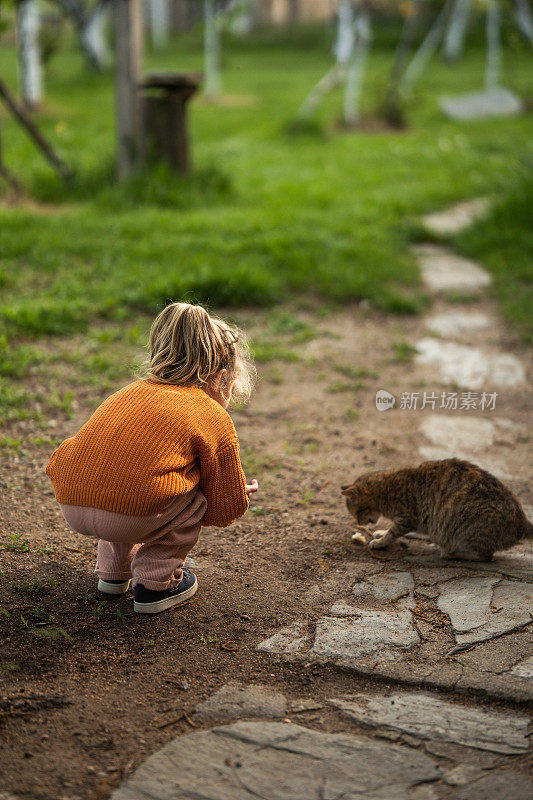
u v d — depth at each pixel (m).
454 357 6.71
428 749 2.41
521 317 7.50
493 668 2.82
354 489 3.91
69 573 3.48
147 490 2.89
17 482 4.28
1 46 28.61
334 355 6.61
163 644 3.00
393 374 6.34
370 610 3.26
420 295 8.08
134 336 6.38
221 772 2.30
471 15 30.06
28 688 2.70
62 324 6.54
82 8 18.00
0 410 5.04
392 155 15.63
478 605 3.27
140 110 10.60
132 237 8.80
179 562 3.20
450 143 16.88
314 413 5.57
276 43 32.78
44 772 2.31
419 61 21.02
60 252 8.13
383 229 10.07
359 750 2.40
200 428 3.00
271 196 11.54
